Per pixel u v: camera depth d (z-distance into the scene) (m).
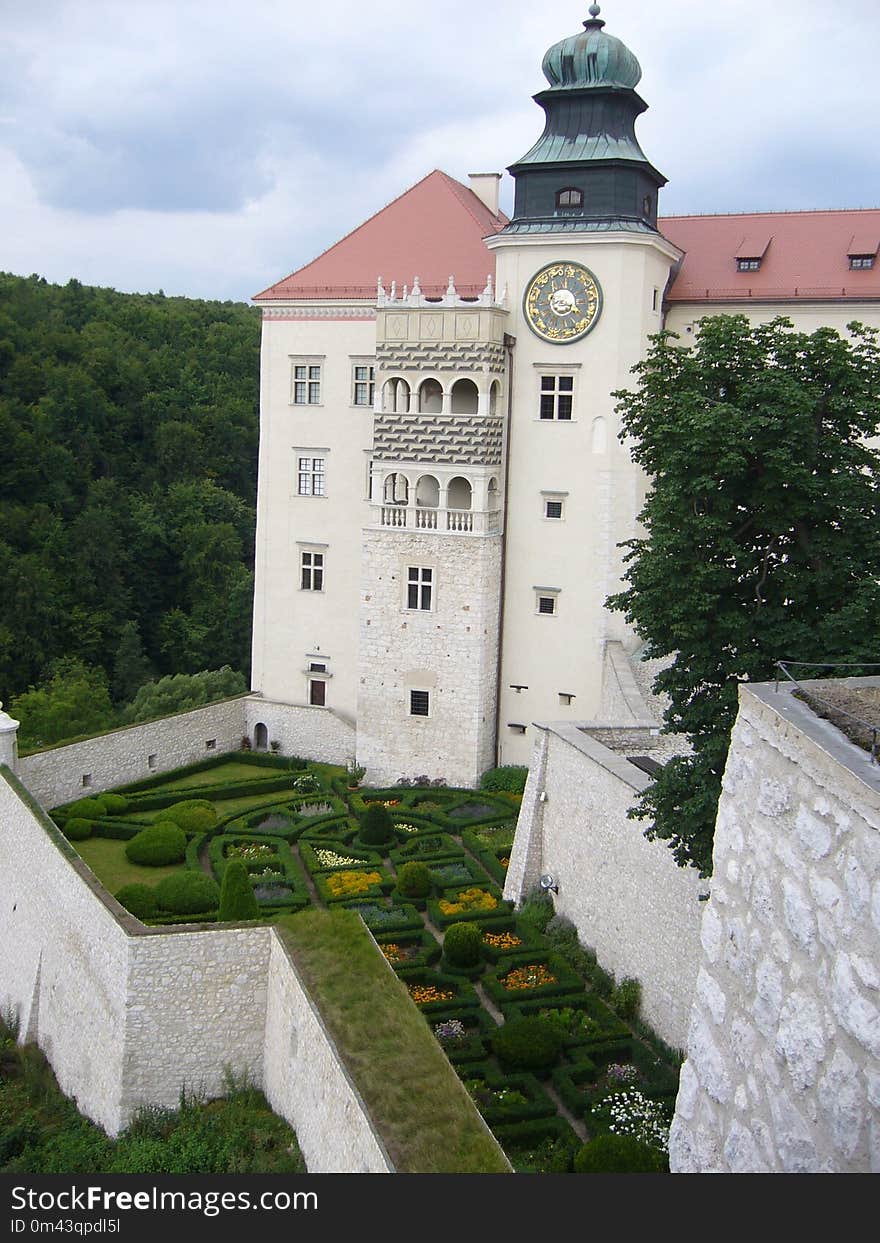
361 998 25.58
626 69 48.44
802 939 12.30
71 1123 30.42
